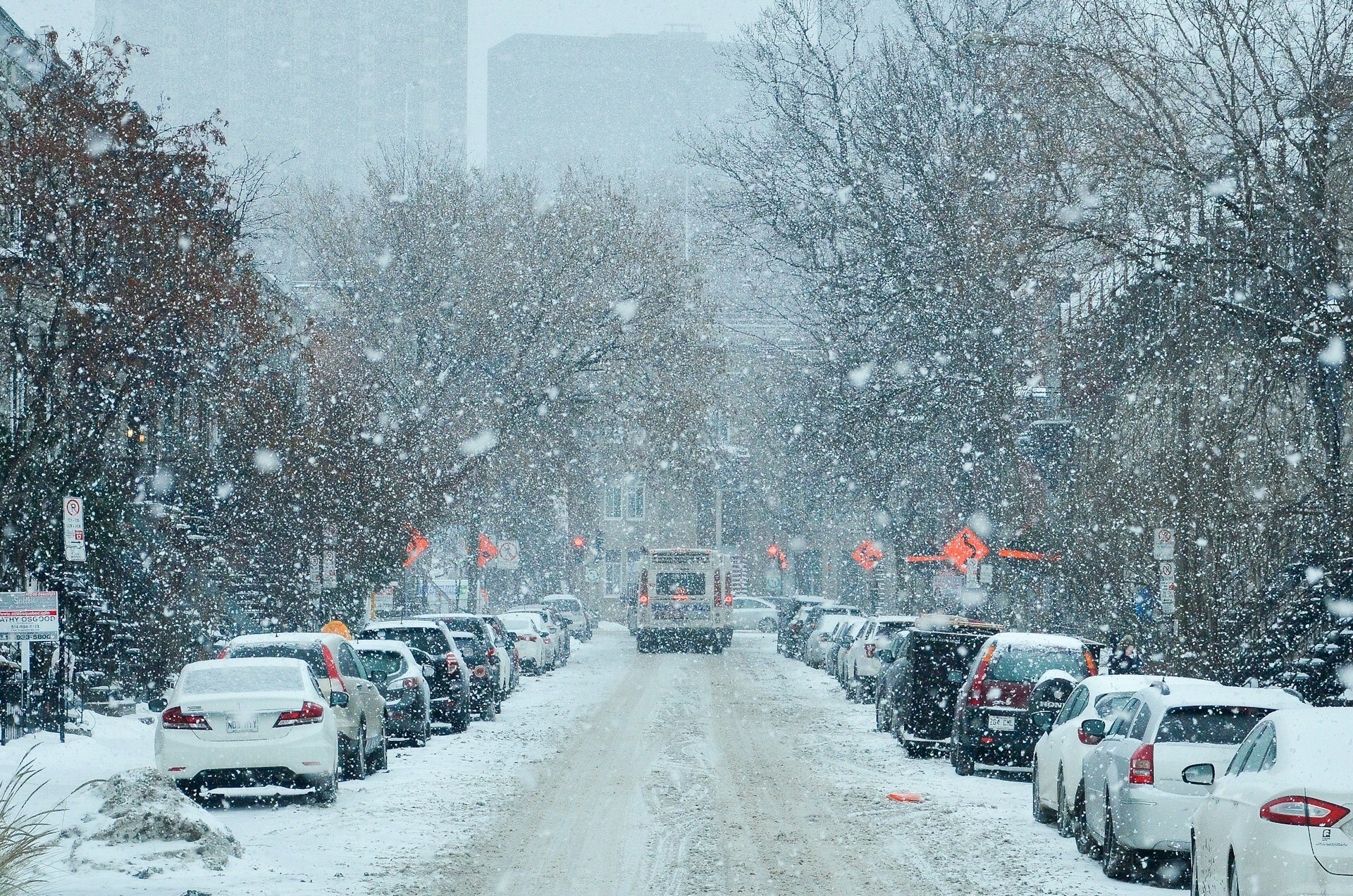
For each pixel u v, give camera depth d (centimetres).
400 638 6025
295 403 7594
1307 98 5109
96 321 5681
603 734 5866
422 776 4469
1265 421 5706
